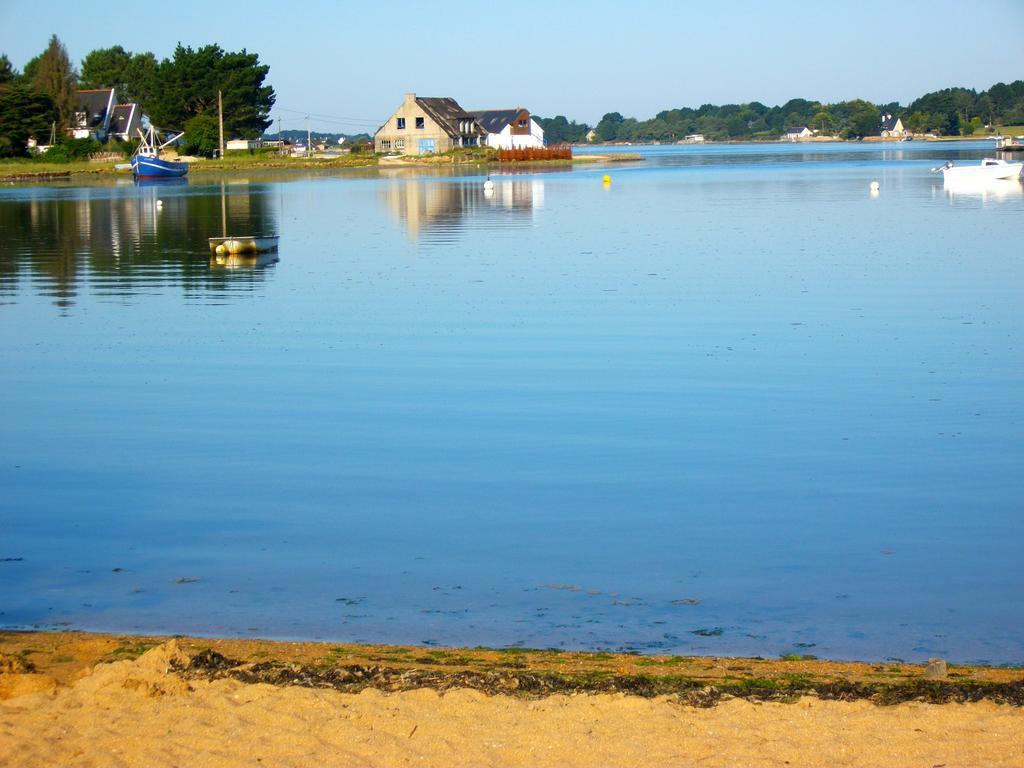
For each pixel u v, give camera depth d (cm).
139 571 1202
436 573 1193
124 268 3669
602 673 885
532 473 1532
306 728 756
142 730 752
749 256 3659
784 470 1526
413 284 3175
